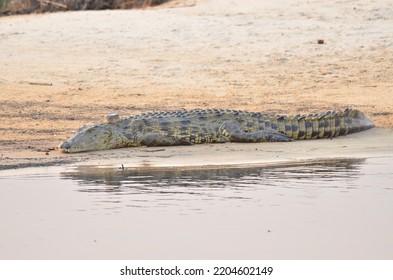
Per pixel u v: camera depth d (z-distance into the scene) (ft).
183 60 219.20
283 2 278.26
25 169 117.50
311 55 220.23
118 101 184.75
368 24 244.63
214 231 82.69
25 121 162.20
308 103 180.96
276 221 85.92
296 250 77.56
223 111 142.92
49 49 232.73
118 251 77.36
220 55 222.69
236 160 124.06
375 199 95.55
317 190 100.27
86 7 324.60
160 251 77.20
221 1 290.56
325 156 127.24
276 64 214.48
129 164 121.49
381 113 167.73
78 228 83.97
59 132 151.84
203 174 111.65
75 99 185.98
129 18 264.72
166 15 267.59
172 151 133.18
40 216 88.48
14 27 261.24
